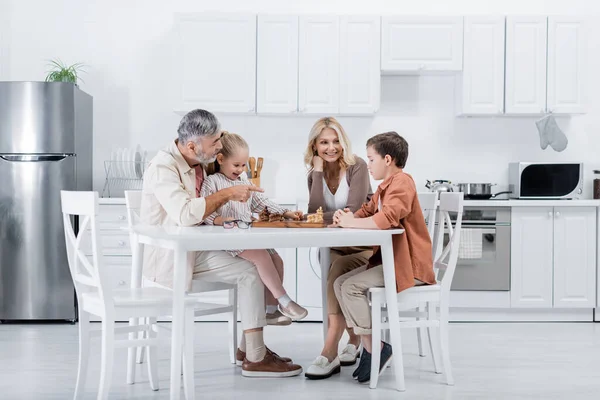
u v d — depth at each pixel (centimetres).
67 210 263
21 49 529
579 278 483
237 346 362
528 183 505
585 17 503
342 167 329
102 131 532
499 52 503
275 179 537
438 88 537
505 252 479
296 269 474
